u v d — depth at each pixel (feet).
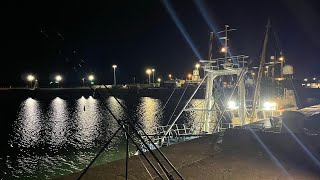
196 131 80.12
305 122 41.52
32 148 108.78
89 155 96.53
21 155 98.27
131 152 90.48
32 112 225.56
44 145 114.01
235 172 25.89
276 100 94.79
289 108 91.56
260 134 34.83
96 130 145.59
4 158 94.48
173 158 29.96
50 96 344.49
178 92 302.25
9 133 140.87
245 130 36.17
